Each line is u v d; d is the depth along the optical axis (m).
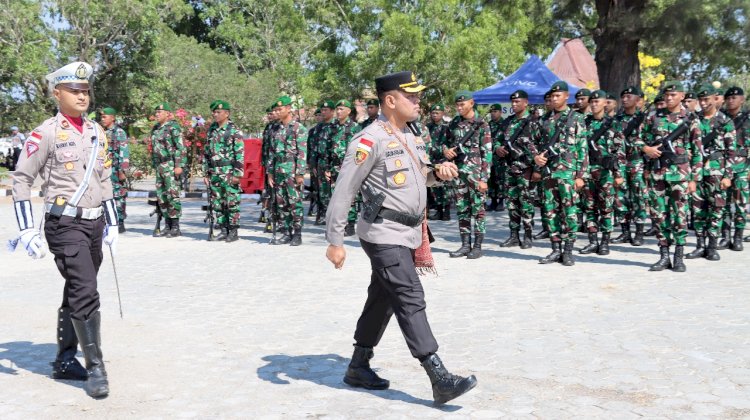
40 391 4.67
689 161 8.55
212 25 50.06
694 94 10.14
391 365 5.12
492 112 13.77
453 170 4.40
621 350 5.38
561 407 4.25
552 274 8.48
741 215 10.10
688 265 9.03
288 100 10.99
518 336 5.79
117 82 33.38
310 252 10.40
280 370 5.02
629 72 16.36
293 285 8.01
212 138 11.59
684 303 6.88
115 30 31.27
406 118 4.41
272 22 41.28
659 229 8.68
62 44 31.39
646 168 8.82
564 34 21.58
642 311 6.58
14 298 7.43
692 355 5.23
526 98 10.46
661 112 8.71
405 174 4.35
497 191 15.78
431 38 27.97
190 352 5.46
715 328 5.96
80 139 4.80
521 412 4.18
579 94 10.23
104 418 4.18
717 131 9.48
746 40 16.45
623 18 15.30
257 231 12.95
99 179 4.86
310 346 5.61
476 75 27.34
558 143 9.05
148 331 6.07
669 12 14.98
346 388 4.65
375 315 4.55
